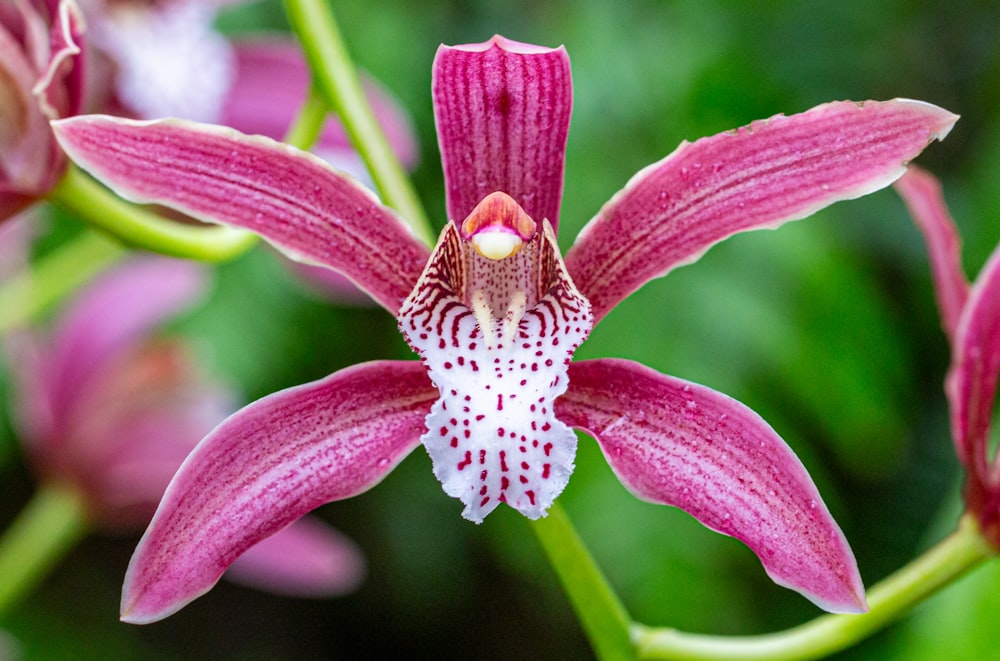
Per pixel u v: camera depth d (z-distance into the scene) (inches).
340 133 13.6
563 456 9.9
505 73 9.9
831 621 10.6
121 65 13.1
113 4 13.2
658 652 10.7
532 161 10.2
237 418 9.8
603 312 10.2
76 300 15.0
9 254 14.4
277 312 19.4
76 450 14.1
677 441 9.9
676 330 18.3
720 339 18.3
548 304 10.3
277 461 9.8
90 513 14.2
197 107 13.3
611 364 10.1
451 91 10.0
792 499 9.7
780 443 9.8
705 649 10.6
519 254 10.3
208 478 9.7
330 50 11.0
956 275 10.9
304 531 14.7
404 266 10.2
